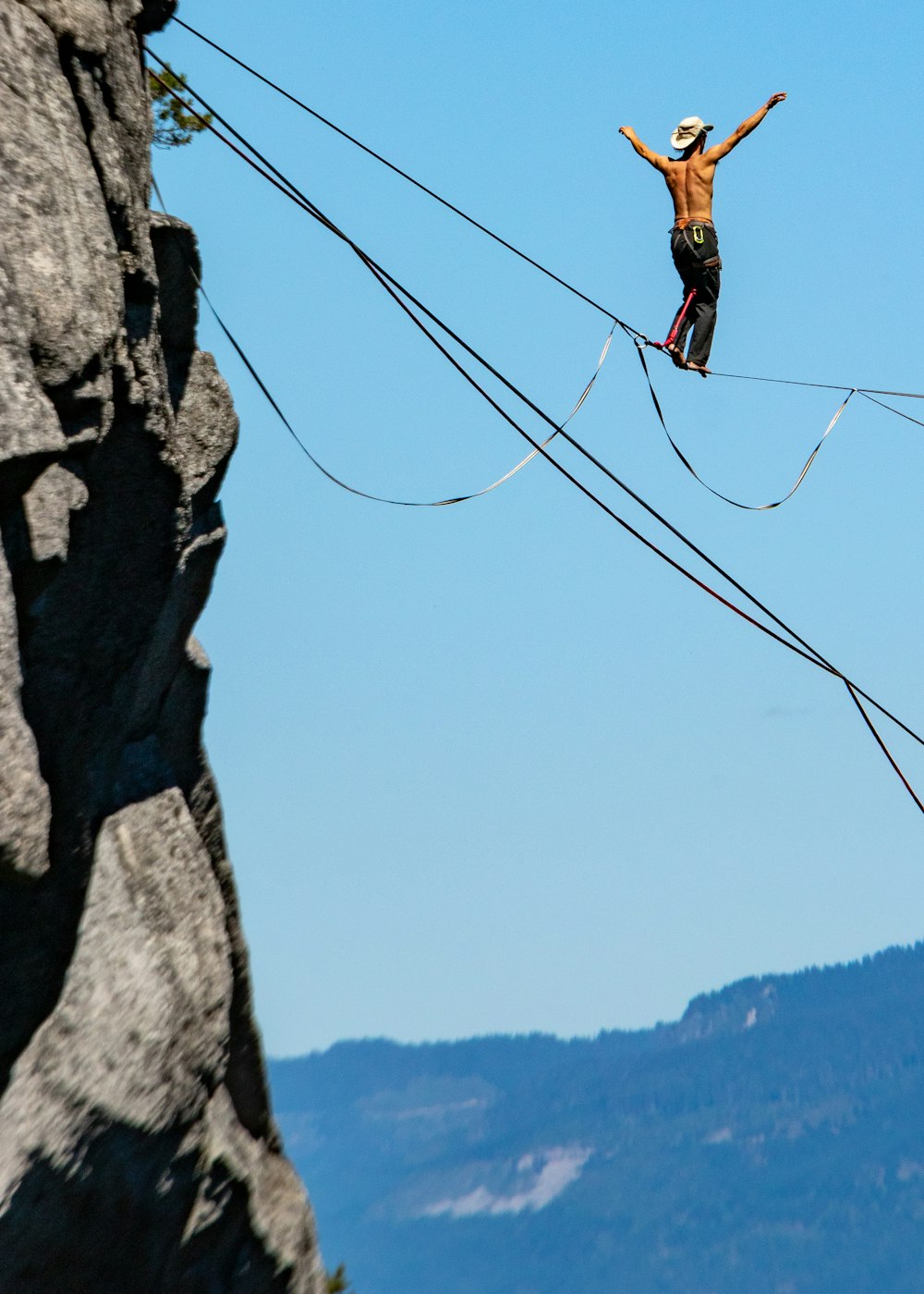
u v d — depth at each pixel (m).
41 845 38.22
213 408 52.22
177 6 51.38
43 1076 43.62
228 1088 54.72
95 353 42.84
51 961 44.53
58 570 41.78
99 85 46.06
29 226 41.69
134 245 46.44
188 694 53.38
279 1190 54.84
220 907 51.28
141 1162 46.47
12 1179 42.31
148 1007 46.41
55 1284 45.28
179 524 47.81
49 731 44.19
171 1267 49.31
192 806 54.66
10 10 43.00
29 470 40.41
